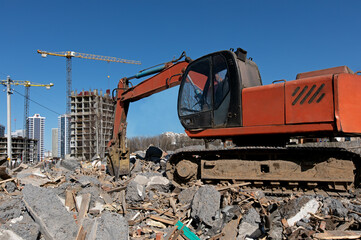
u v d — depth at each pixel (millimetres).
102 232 4676
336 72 6359
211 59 7566
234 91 7004
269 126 6488
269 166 6871
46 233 4828
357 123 5887
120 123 10938
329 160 6363
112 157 10398
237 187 6820
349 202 5797
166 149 43812
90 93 77562
